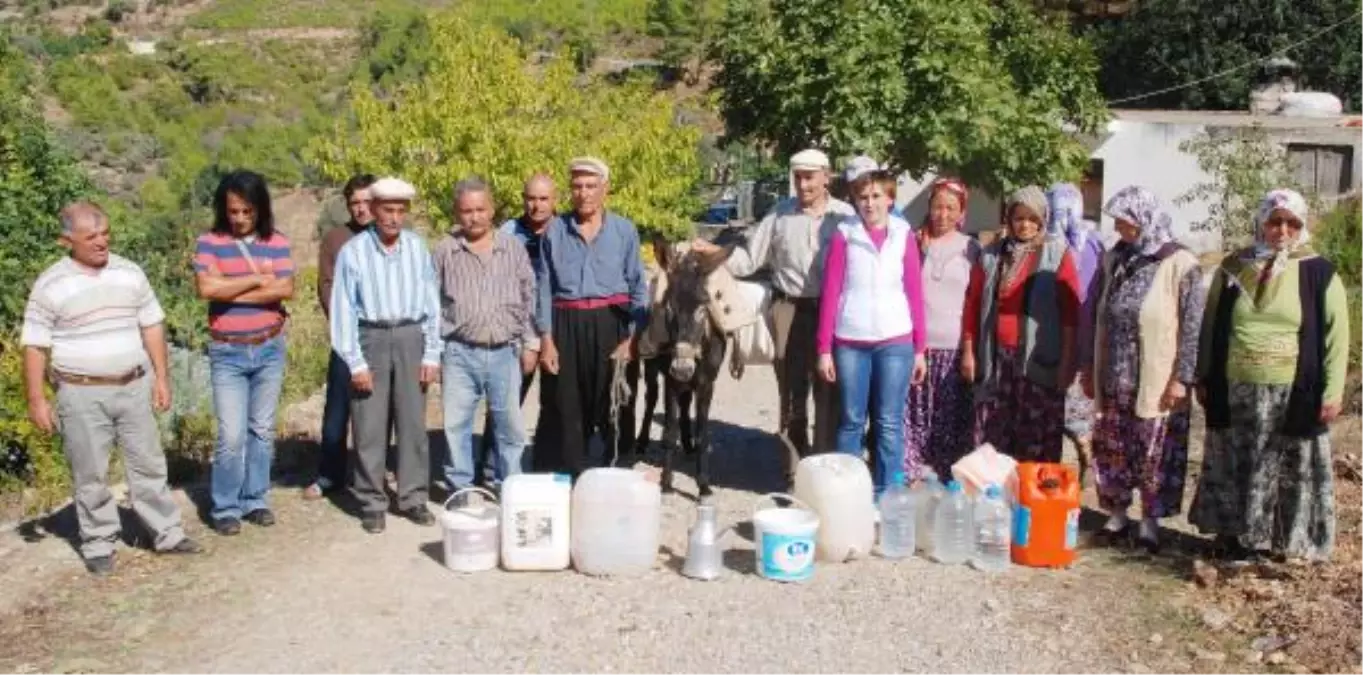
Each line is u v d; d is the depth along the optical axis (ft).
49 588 20.33
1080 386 23.50
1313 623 18.34
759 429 31.53
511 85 52.19
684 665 17.57
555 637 18.45
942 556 21.44
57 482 26.71
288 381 35.73
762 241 25.29
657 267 26.91
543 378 24.48
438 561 21.57
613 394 24.43
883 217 22.63
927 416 23.79
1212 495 20.90
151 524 21.52
